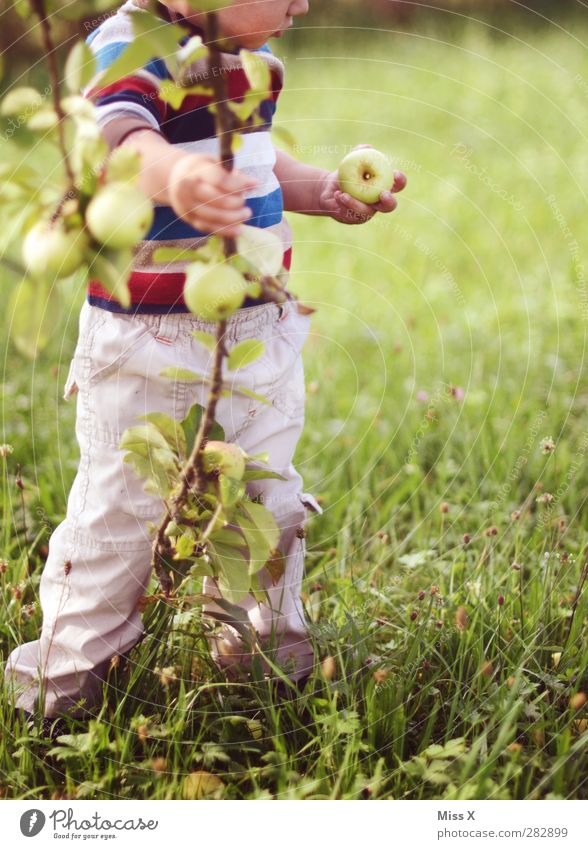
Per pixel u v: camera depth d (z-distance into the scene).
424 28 8.85
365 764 1.51
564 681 1.64
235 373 1.50
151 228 1.43
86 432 1.54
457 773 1.44
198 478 1.31
